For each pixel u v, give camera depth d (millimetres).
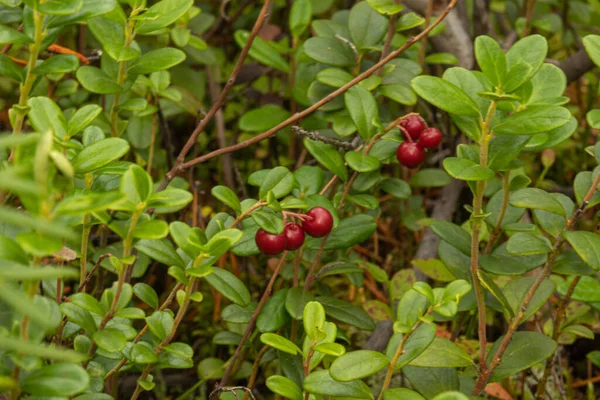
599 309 556
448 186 665
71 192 465
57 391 437
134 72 536
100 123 598
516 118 482
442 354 511
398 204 680
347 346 622
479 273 500
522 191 509
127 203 453
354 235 555
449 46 670
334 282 666
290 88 674
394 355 483
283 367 545
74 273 416
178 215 638
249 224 538
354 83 550
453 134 689
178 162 556
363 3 593
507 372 513
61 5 466
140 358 486
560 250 515
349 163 542
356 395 479
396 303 603
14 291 413
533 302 519
